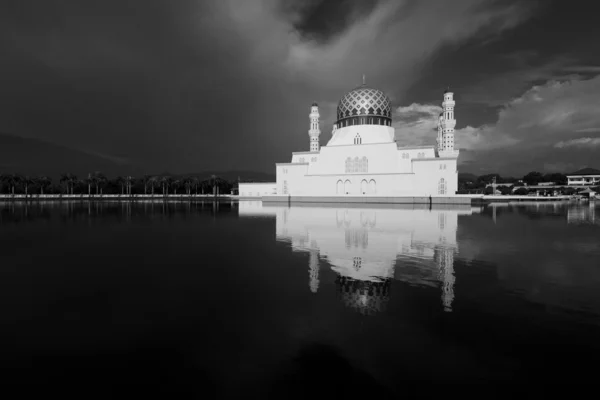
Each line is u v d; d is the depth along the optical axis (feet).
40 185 418.10
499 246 71.10
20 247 70.95
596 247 69.62
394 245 72.18
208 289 41.29
